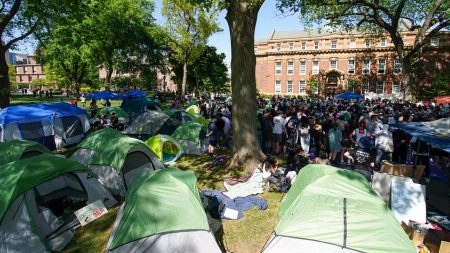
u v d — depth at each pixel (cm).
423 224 639
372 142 1104
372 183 758
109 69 4306
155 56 4556
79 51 3591
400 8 2598
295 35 5200
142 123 1570
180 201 558
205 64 5228
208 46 5144
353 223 482
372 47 4497
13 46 2273
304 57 4978
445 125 877
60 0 1697
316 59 4897
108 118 1775
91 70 5216
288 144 1258
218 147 1398
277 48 5228
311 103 2500
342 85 4716
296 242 480
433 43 4241
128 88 5672
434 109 2097
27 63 10806
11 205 587
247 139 1048
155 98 4253
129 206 571
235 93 1050
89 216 730
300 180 698
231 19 1026
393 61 4434
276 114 1370
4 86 1825
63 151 1394
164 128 1598
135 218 536
